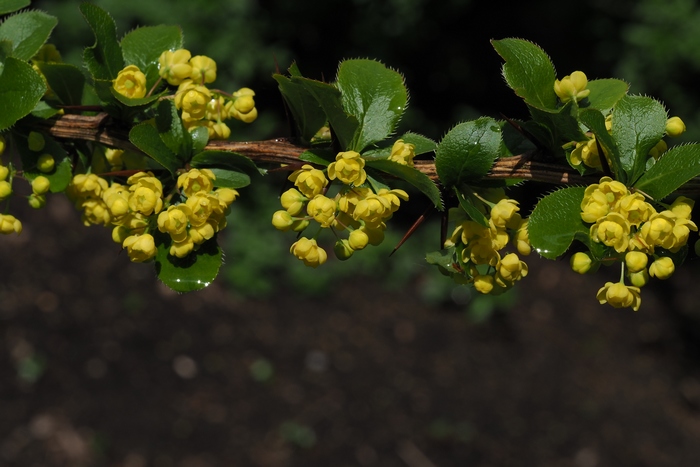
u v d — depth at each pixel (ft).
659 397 23.82
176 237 4.85
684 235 4.45
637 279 4.92
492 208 4.97
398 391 22.99
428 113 30.99
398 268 27.12
